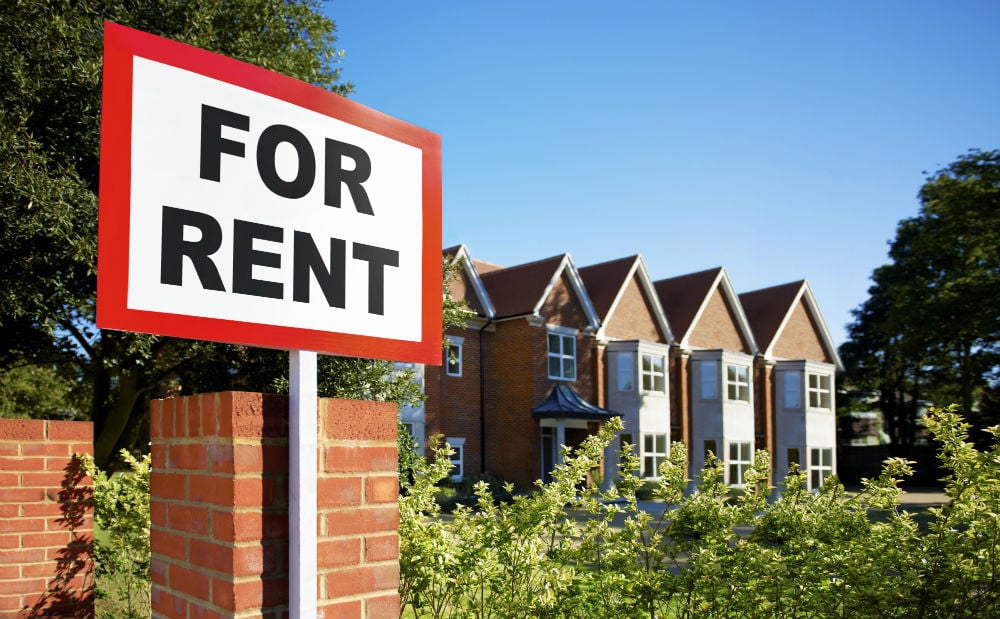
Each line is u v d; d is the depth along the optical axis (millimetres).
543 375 29766
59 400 27484
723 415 34969
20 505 5215
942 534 4691
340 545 2748
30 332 12828
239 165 2744
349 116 3082
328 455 2756
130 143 2498
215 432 2672
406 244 3211
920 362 36500
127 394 14859
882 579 4512
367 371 12703
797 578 4805
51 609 5250
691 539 5234
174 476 2898
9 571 5125
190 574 2756
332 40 15430
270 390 12500
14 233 10000
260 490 2615
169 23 12625
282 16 14273
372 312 3049
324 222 2943
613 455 31188
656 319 34406
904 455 45125
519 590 4973
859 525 5215
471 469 28828
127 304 2428
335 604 2715
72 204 10586
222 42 13719
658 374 33000
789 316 40906
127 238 2457
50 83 10875
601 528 5324
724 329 37781
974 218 28375
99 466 14578
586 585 4895
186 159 2619
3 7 10766
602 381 31875
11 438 5227
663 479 5465
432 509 5879
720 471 5562
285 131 2875
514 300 30766
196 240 2605
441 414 28172
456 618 5270
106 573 7320
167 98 2598
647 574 4730
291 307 2803
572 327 31203
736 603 4766
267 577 2598
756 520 5477
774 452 39406
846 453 47594
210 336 2590
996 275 28375
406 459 12812
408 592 5180
